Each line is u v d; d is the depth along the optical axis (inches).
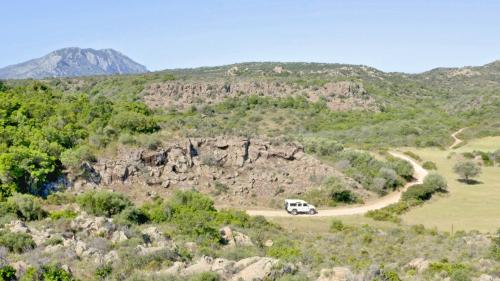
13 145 1844.2
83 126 2230.6
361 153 2810.0
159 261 943.7
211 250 1127.0
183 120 3034.0
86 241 1025.5
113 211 1501.0
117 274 857.5
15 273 792.3
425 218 2069.4
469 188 2655.0
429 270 1003.9
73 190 1770.4
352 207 2164.1
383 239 1487.5
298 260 1102.4
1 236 964.0
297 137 3198.8
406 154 3531.0
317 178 2295.8
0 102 2192.4
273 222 1779.0
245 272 869.8
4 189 1615.4
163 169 2058.3
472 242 1402.6
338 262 1124.5
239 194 2066.9
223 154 2249.0
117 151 2039.9
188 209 1592.0
